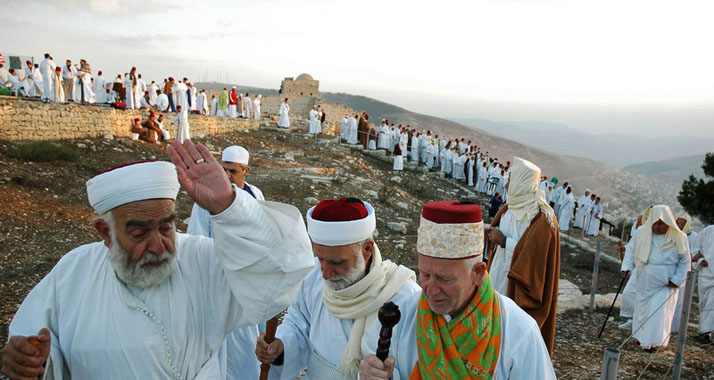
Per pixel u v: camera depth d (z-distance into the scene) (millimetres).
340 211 2352
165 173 1812
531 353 2090
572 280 10320
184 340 1887
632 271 6805
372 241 2480
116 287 1855
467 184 25328
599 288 9805
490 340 2057
